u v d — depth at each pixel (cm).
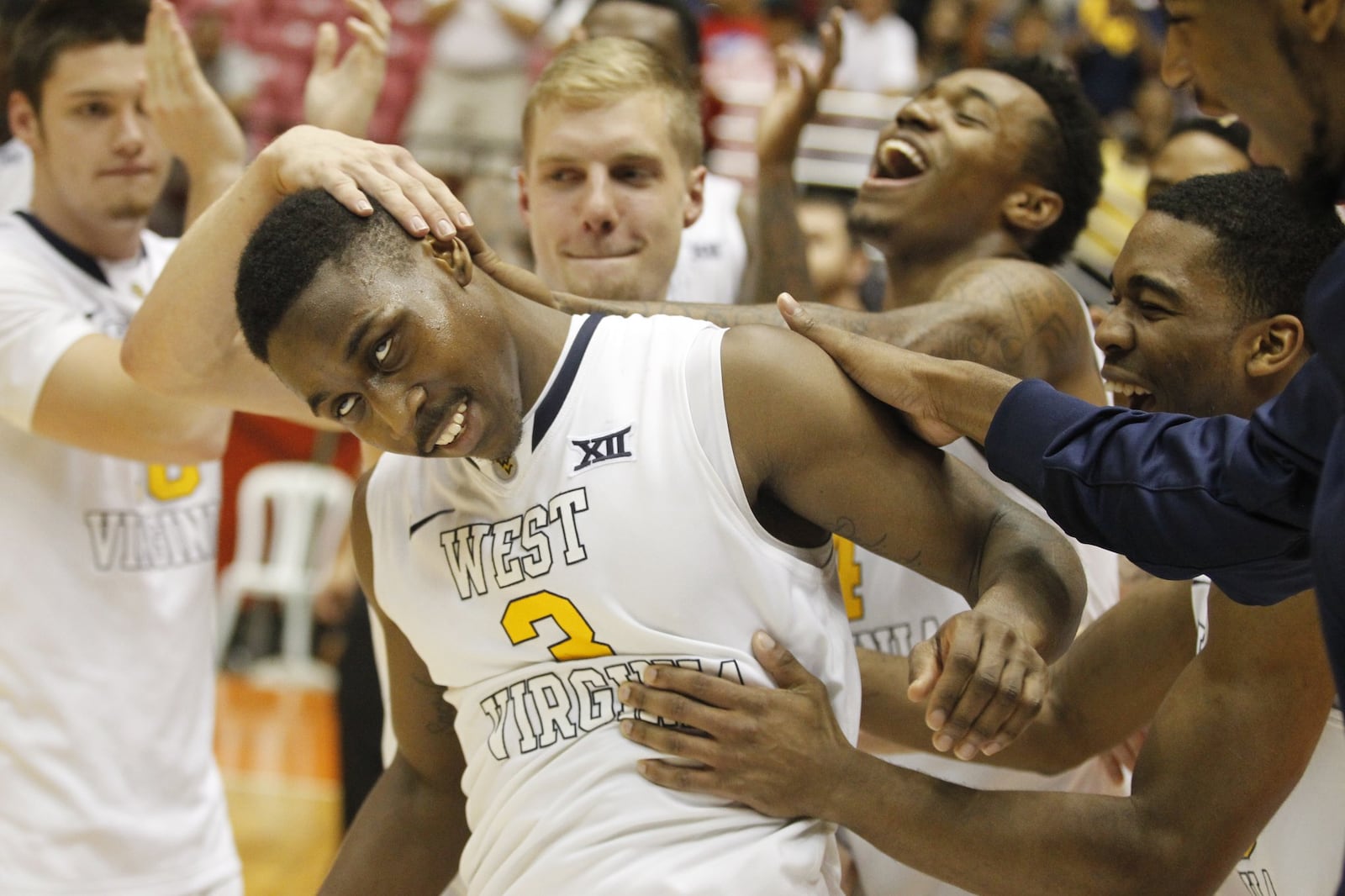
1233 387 160
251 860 396
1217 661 151
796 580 147
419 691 166
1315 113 109
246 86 631
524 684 150
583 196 212
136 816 249
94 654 246
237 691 547
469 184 536
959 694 130
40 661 242
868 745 214
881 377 146
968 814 148
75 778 243
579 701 148
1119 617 186
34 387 231
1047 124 223
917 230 226
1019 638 132
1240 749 147
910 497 146
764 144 291
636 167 213
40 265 247
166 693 254
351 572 388
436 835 171
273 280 135
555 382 149
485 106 586
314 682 559
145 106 248
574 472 146
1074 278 525
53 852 241
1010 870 148
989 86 225
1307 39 106
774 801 144
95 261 256
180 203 556
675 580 142
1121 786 225
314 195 140
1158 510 126
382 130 615
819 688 146
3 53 323
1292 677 147
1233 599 134
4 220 253
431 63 591
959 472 153
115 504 250
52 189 251
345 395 137
